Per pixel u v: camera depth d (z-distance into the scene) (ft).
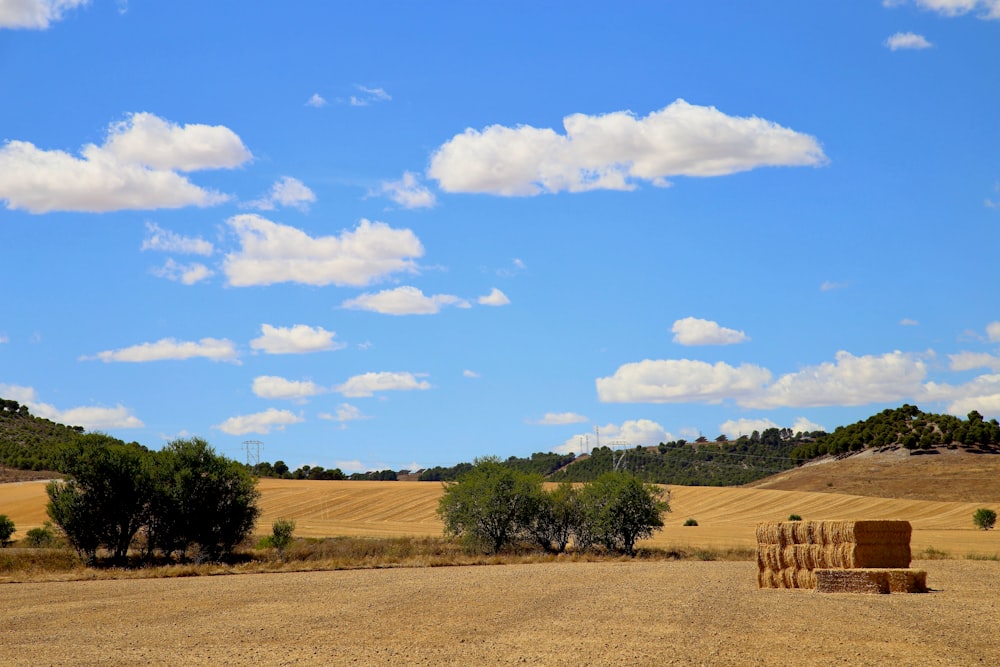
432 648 60.85
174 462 172.86
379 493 368.48
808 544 101.91
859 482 488.02
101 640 67.05
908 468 499.51
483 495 192.75
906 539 99.60
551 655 57.16
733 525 320.50
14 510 316.40
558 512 197.06
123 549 167.84
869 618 71.82
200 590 107.24
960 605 80.43
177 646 63.72
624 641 62.03
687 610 78.89
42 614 84.12
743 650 57.67
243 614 81.71
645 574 127.95
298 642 64.64
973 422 544.62
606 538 191.62
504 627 70.28
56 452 166.61
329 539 207.00
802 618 72.33
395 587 106.52
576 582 112.57
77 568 148.36
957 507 356.79
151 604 91.45
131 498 166.50
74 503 164.04
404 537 217.97
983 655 55.26
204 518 170.60
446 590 101.60
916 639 61.31
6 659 59.16
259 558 175.22
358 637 66.33
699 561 169.07
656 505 191.01
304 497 361.71
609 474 196.85
